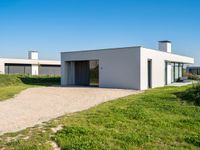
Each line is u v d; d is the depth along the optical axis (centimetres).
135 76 1988
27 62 4266
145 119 859
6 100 1366
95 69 2369
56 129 725
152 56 2167
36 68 4456
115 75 2117
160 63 2342
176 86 2238
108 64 2166
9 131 722
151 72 2156
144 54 2022
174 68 2939
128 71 2033
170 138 666
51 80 3216
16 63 4122
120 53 2083
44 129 722
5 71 4056
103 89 1972
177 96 1341
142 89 1972
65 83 2566
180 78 3033
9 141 621
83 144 595
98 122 811
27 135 666
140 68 1961
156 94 1466
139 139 644
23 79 3045
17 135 668
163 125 791
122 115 915
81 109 1084
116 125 777
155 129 745
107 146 595
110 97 1470
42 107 1145
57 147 589
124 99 1335
